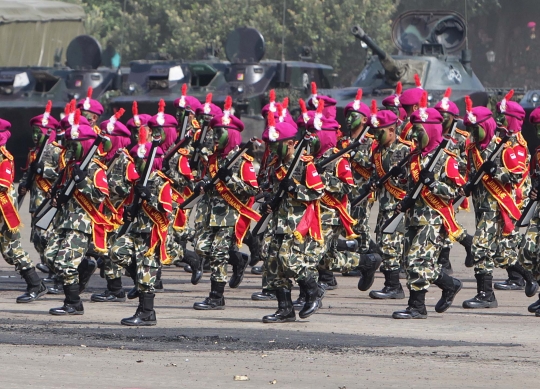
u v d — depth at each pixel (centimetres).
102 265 4600
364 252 4638
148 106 9638
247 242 5238
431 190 3694
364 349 3189
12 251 4284
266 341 3328
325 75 10306
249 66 9619
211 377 2778
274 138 3556
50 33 12975
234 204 4022
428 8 15625
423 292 3819
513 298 4469
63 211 3853
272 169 3719
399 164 4266
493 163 4106
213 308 4097
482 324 3712
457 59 8888
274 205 3625
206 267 5425
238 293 4628
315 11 15312
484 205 4169
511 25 15838
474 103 8669
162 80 9838
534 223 3909
